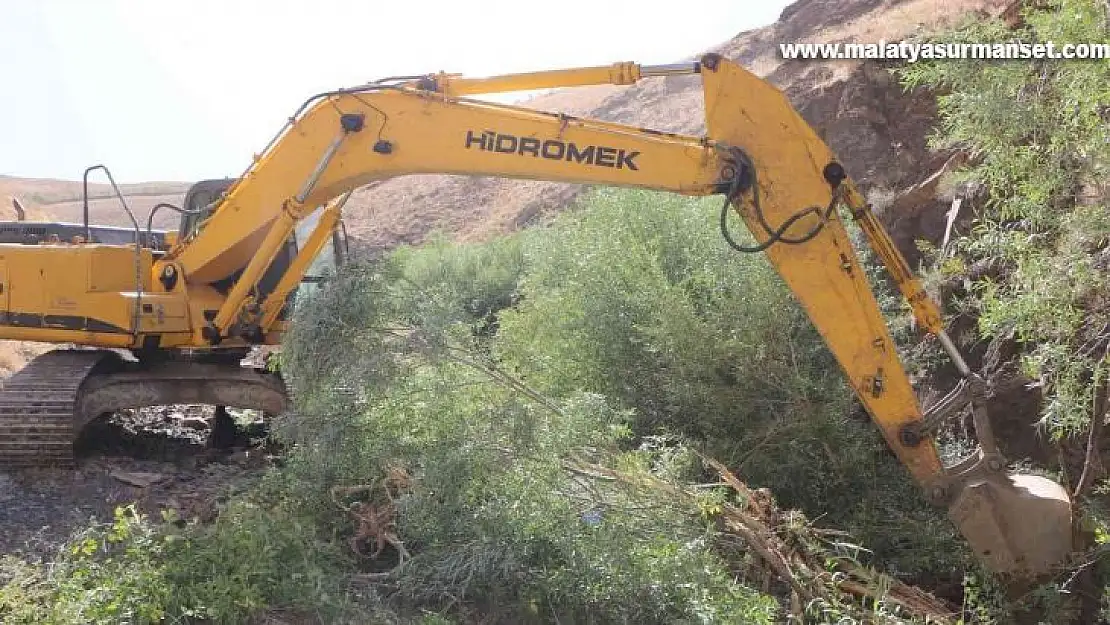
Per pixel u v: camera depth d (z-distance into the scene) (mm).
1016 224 6723
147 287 8266
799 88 14625
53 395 7512
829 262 6203
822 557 6254
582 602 5148
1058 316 5547
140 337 8062
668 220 9164
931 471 6062
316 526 5750
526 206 28094
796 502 7359
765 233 6273
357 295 6480
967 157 9766
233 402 8242
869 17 19219
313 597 5023
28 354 14664
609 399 8117
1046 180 5641
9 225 11477
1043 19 5754
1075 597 5883
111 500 6883
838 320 6215
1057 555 5781
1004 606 5766
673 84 32094
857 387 6184
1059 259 5562
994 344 8141
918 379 8711
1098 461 6199
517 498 5469
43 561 5738
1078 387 5598
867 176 11859
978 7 14117
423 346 6387
